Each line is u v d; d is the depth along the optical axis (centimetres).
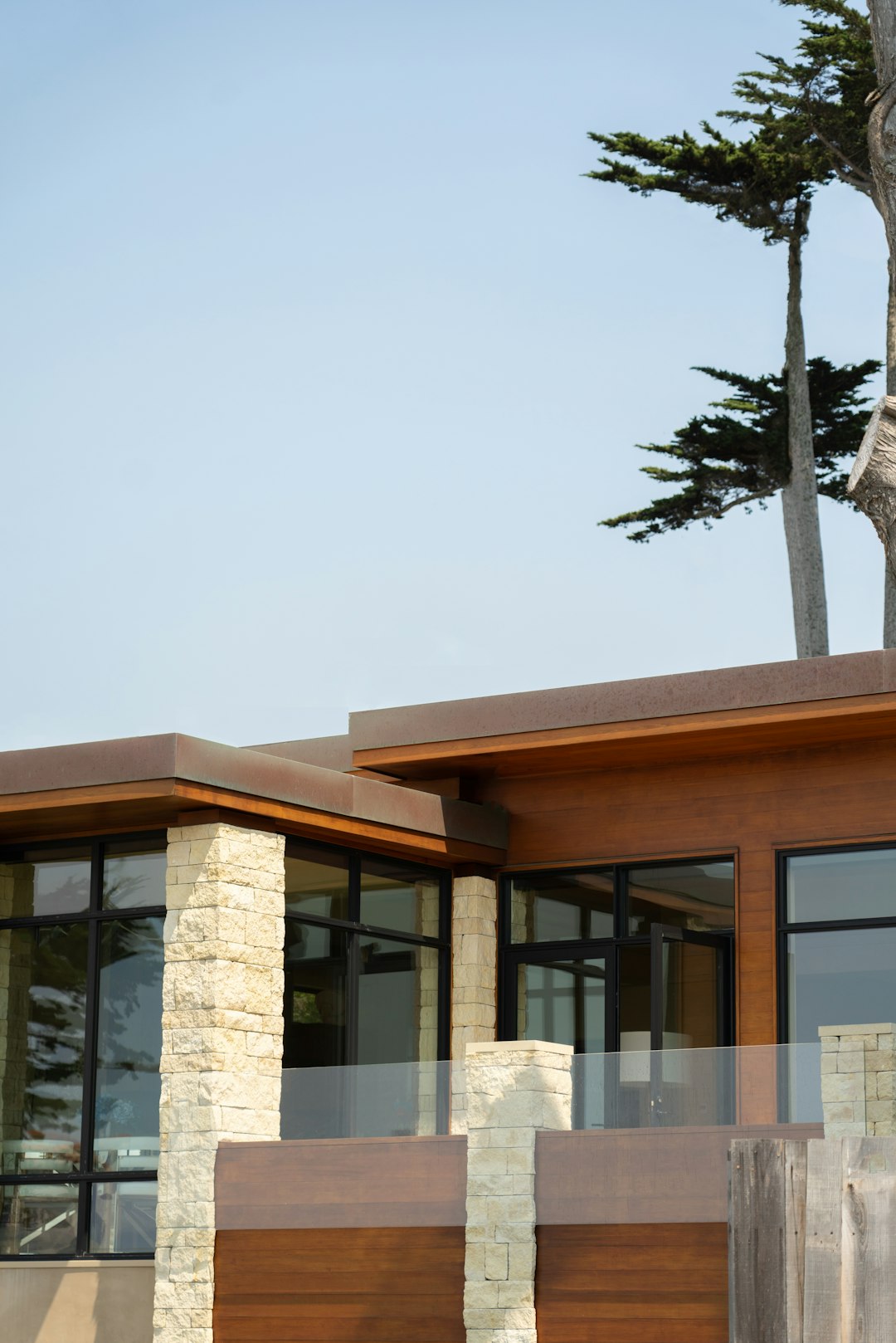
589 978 2031
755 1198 1379
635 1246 1526
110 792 1745
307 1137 1753
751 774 1969
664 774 2025
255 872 1797
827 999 1877
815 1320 1332
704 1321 1479
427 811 1998
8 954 1928
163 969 1825
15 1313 1819
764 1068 1529
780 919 1914
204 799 1736
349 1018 1931
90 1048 1842
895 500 1853
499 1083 1609
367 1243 1650
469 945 2070
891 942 1852
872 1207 1329
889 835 1872
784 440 4222
